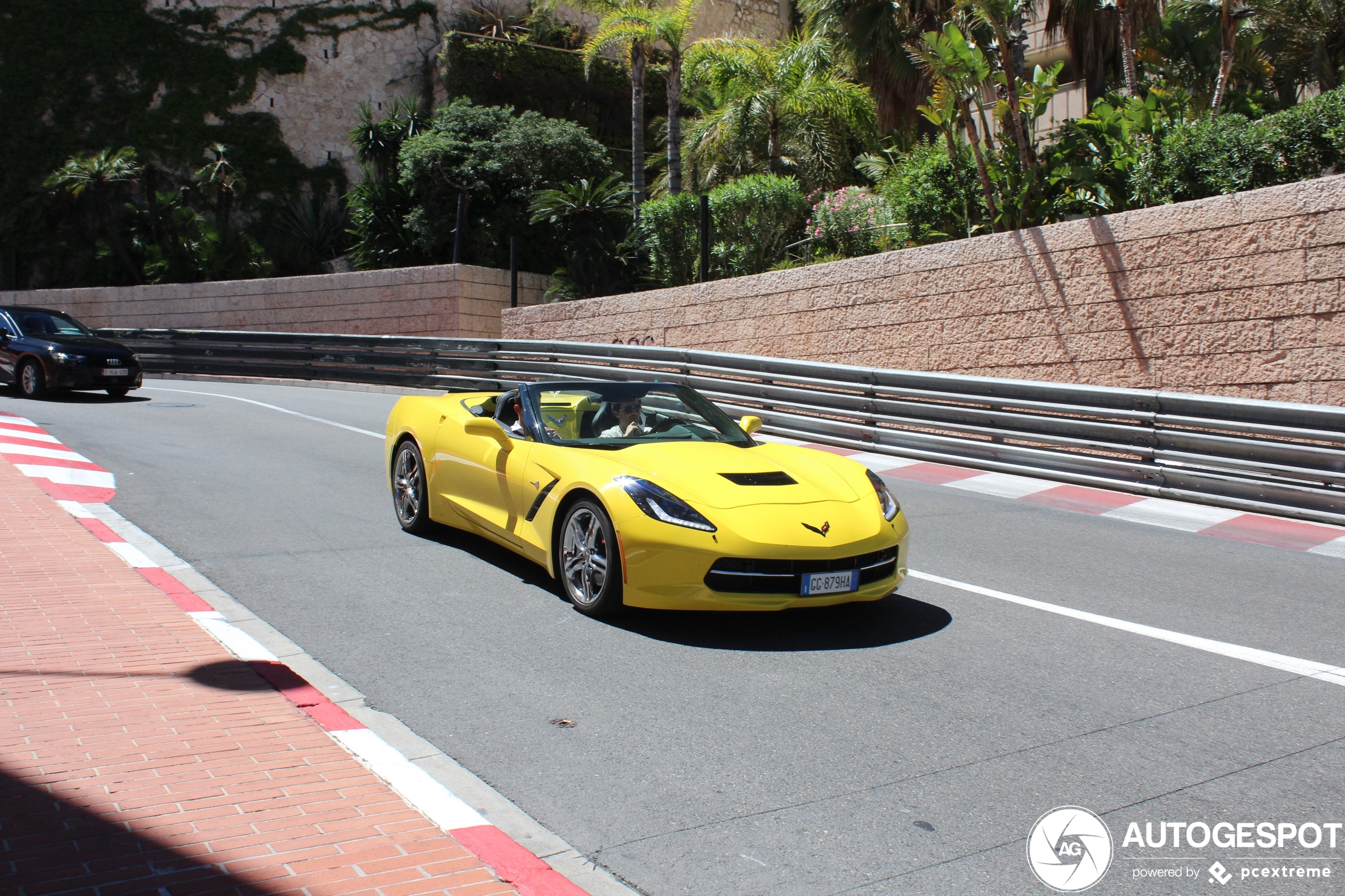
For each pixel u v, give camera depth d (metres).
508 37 38.62
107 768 3.36
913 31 19.95
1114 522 8.09
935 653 4.79
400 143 33.19
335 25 40.47
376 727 3.93
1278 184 11.94
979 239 13.09
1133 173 13.32
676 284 21.03
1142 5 16.70
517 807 3.29
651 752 3.71
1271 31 19.59
